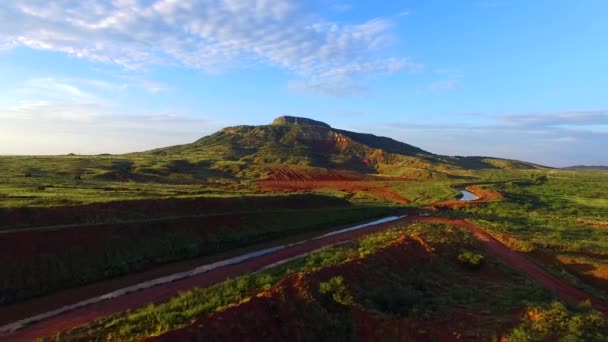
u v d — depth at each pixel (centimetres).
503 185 13012
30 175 8344
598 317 2495
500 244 5034
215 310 2128
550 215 7762
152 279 3372
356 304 2406
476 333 2298
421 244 3844
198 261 4012
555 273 3953
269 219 5628
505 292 3075
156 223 4288
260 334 2002
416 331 2286
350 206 7806
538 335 2228
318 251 4225
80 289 3067
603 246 4962
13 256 3072
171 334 1788
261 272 3166
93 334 2003
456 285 3172
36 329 2303
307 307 2269
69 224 4022
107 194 5828
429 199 9644
